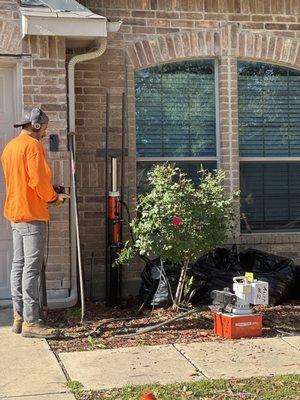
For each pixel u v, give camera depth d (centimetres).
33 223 617
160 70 838
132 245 715
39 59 731
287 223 870
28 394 481
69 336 634
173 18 820
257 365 548
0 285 755
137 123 833
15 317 643
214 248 711
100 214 801
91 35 719
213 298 656
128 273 811
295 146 871
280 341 621
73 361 559
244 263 802
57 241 730
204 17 828
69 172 733
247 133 859
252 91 859
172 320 664
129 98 811
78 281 772
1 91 748
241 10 837
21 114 731
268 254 804
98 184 801
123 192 802
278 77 866
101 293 802
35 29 703
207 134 850
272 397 473
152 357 570
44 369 538
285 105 868
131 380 511
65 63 756
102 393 482
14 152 616
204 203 674
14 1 725
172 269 748
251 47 841
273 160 866
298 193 873
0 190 753
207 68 848
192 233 670
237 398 471
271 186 866
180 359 564
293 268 797
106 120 782
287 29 852
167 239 668
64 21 709
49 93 733
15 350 589
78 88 798
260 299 639
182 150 845
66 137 737
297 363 554
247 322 635
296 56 854
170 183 686
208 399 469
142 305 727
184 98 845
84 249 796
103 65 804
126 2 809
